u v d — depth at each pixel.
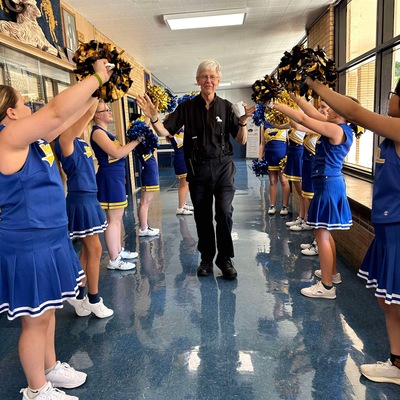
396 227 1.54
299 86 1.67
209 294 2.80
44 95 3.70
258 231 4.48
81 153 2.31
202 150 2.86
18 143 1.32
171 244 4.10
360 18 4.69
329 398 1.69
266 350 2.06
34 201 1.43
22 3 3.18
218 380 1.83
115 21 5.46
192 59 8.80
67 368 1.85
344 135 2.43
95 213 2.36
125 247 4.06
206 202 3.02
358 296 2.68
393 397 1.68
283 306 2.57
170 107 4.00
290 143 4.44
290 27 6.35
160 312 2.55
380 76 3.87
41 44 3.52
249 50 8.08
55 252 1.52
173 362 1.99
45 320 1.55
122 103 7.24
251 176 9.90
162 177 10.89
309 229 4.45
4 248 1.43
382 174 1.58
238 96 16.22
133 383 1.83
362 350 2.03
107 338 2.25
